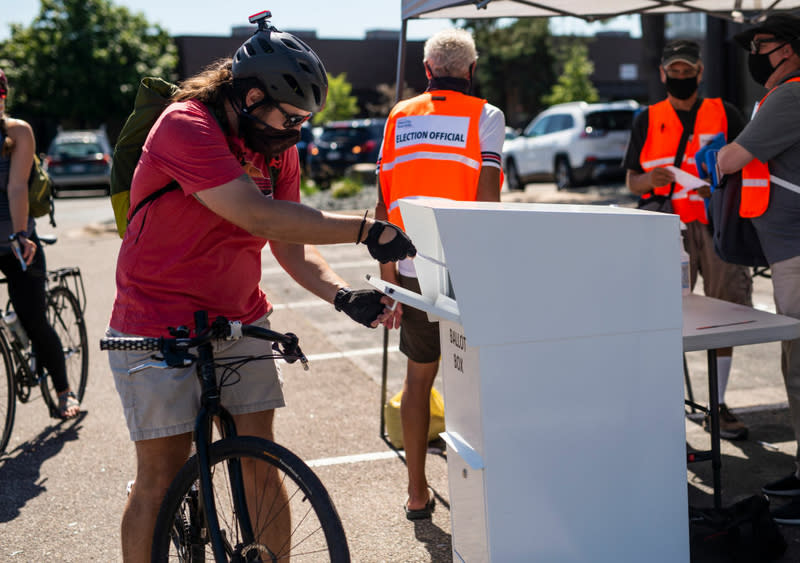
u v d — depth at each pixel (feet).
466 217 7.54
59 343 15.90
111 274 33.65
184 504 8.07
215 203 7.29
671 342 8.14
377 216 12.14
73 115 120.06
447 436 8.73
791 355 11.01
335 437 14.92
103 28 119.96
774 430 14.47
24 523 11.94
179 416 8.07
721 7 15.75
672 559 8.38
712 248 14.19
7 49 118.93
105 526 11.80
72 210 63.93
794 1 15.43
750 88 42.34
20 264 14.84
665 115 14.56
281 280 31.42
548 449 7.96
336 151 75.20
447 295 8.75
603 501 8.14
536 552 8.05
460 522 8.70
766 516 9.77
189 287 7.98
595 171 53.93
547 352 7.86
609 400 8.05
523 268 7.72
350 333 22.85
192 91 7.75
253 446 7.50
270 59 7.39
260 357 7.82
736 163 10.84
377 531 11.28
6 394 14.66
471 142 11.20
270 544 7.82
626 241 7.91
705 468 12.91
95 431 15.70
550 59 125.08
